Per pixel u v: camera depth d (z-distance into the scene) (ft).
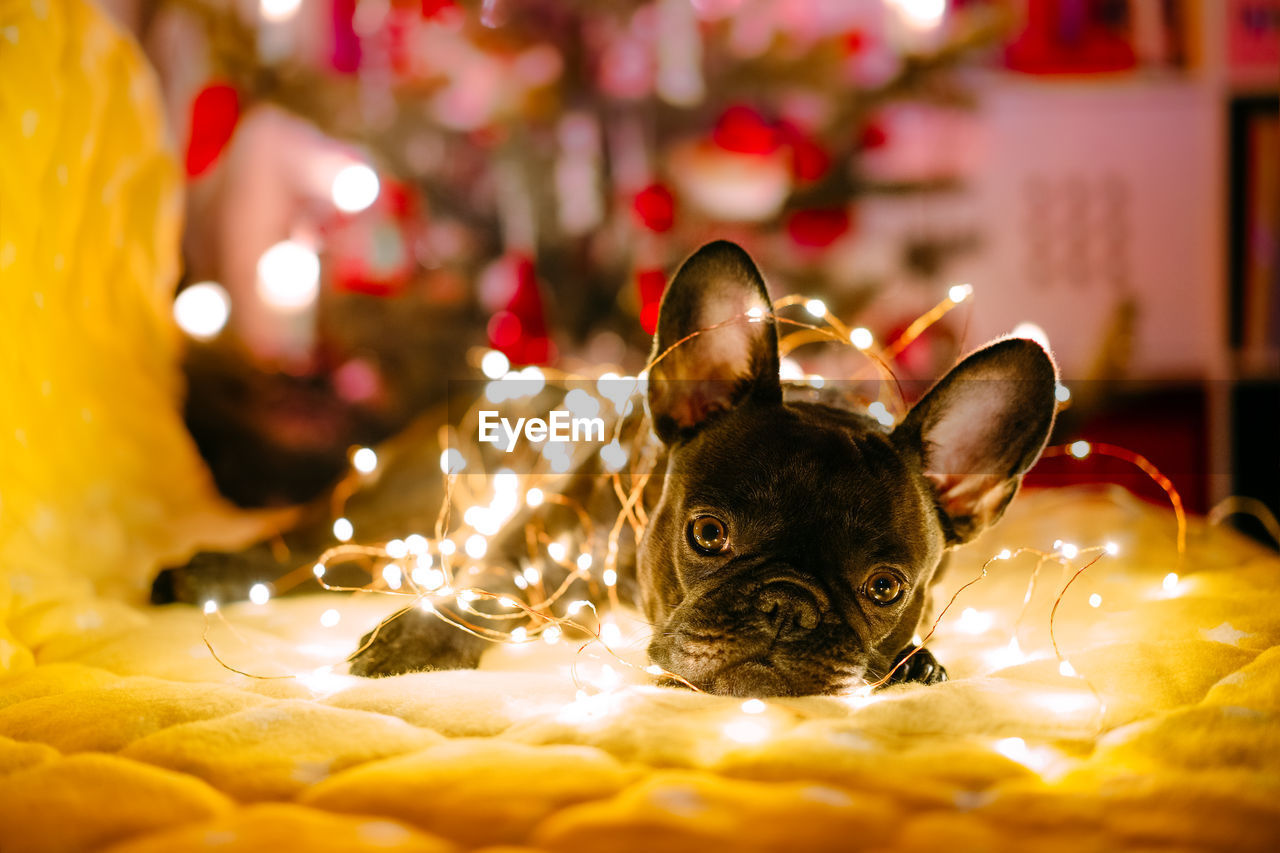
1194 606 2.28
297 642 2.30
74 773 1.67
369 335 3.96
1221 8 5.83
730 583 2.02
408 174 3.99
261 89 3.75
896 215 5.84
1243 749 1.70
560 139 4.11
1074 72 5.90
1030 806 1.60
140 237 3.02
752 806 1.59
